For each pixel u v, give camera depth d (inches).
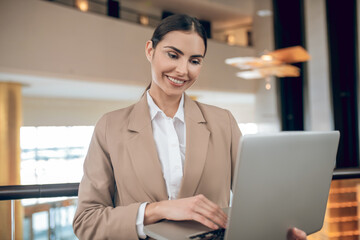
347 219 71.4
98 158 43.4
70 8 330.0
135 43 387.2
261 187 29.9
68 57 328.2
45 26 311.3
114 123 44.2
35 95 480.1
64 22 325.1
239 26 576.1
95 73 350.3
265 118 486.9
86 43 342.6
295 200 33.4
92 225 38.5
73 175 528.4
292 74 325.4
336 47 366.6
